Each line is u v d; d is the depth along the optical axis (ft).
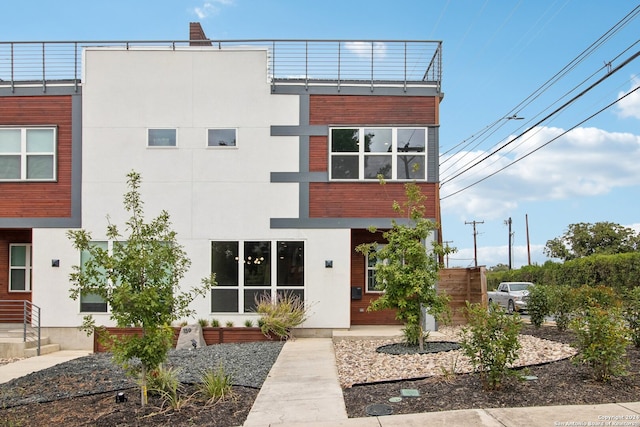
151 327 23.65
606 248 140.26
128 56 49.90
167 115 49.70
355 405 23.30
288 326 46.39
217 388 25.45
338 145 49.62
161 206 49.24
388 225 48.98
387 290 37.47
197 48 50.06
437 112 49.80
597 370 24.58
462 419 20.18
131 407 24.11
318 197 49.34
